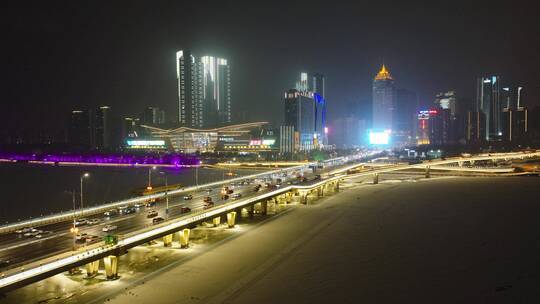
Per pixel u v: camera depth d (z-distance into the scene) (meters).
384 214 180.62
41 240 111.12
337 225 159.62
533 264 114.56
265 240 137.38
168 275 105.69
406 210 189.75
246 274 107.06
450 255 122.50
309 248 128.88
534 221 165.62
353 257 120.44
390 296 94.50
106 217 143.62
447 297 94.00
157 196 180.00
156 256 119.94
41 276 82.19
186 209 150.50
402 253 124.25
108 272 101.69
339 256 121.31
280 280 103.31
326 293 96.06
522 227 155.88
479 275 106.69
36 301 90.25
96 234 119.06
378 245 132.50
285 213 183.00
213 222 157.00
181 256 120.19
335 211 187.62
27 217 185.88
